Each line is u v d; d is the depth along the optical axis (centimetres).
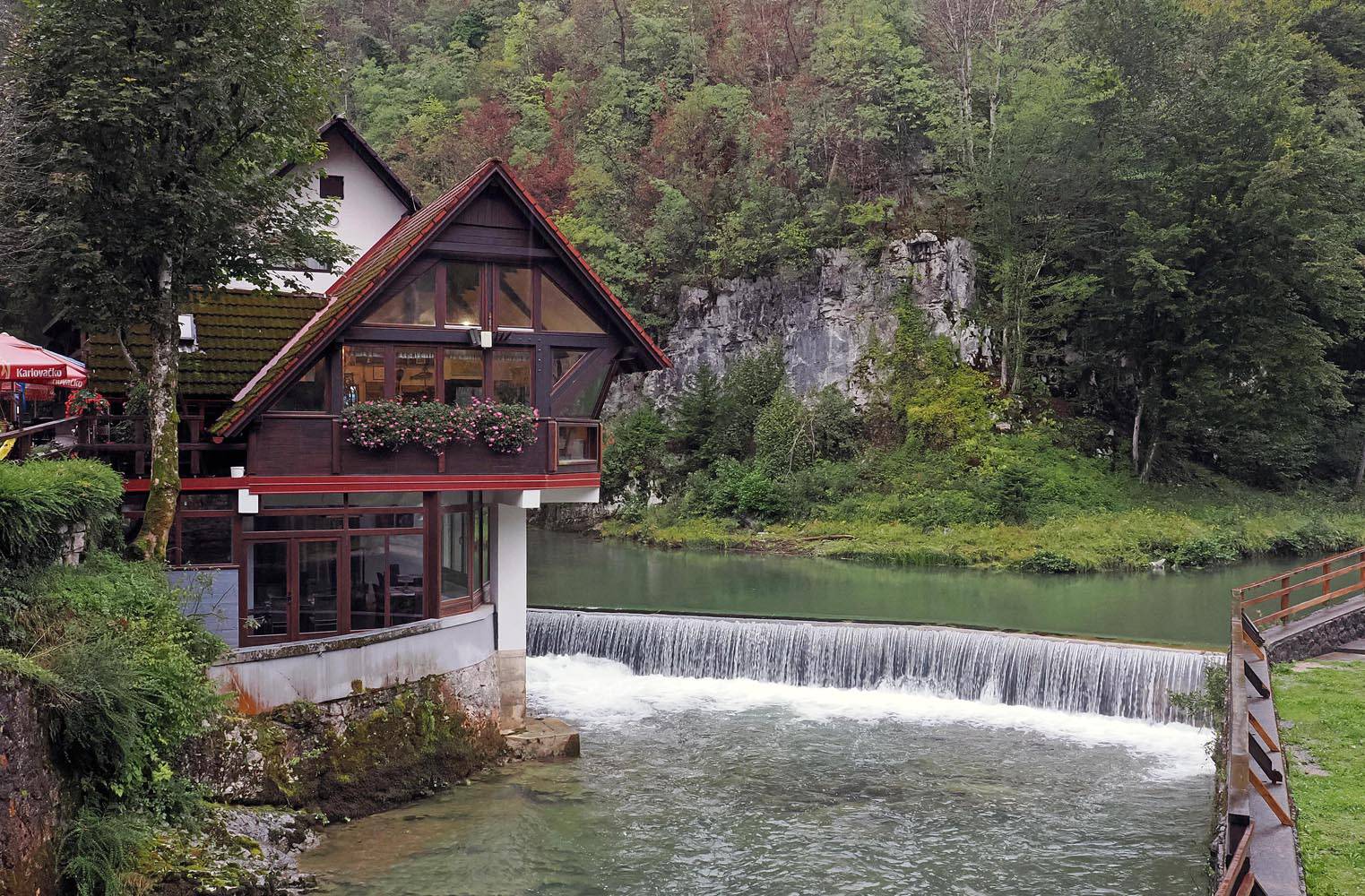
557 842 1777
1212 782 2089
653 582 4225
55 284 1955
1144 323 5372
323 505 2041
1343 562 4525
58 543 1548
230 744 1728
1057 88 5350
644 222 6850
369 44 9506
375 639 1978
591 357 2223
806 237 6009
